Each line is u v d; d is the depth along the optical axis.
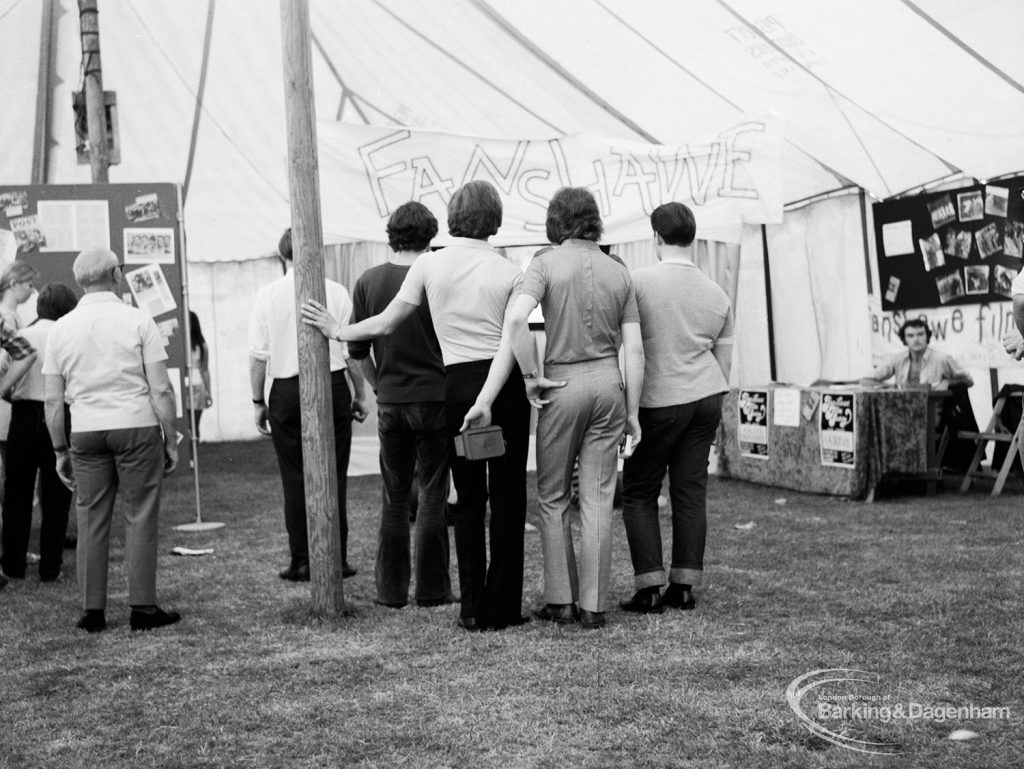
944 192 8.73
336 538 4.68
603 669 3.82
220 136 9.68
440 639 4.27
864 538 6.26
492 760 3.05
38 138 9.64
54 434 4.67
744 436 8.87
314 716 3.45
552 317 4.29
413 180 8.62
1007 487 8.28
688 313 4.61
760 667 3.80
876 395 7.77
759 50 8.34
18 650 4.33
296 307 4.62
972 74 7.78
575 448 4.39
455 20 8.90
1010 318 8.37
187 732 3.34
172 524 7.22
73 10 9.20
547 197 8.67
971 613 4.50
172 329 7.21
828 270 9.59
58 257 7.20
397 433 4.80
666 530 6.75
